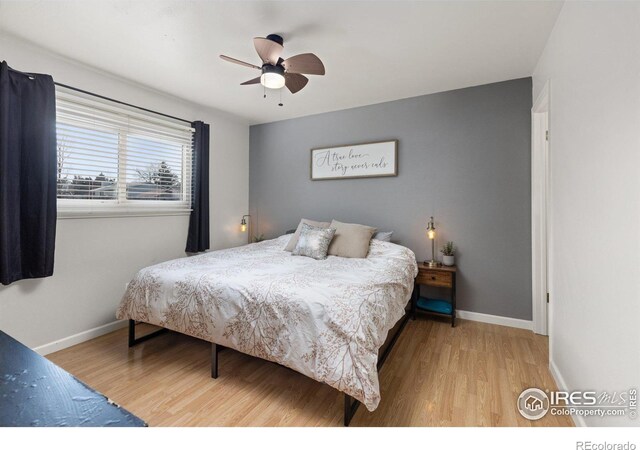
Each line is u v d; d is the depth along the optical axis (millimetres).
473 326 2852
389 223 3381
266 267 2316
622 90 1121
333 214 3717
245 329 1776
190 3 1748
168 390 1821
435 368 2088
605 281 1253
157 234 3121
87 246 2541
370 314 1621
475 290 2990
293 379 1953
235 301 1836
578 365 1539
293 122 3973
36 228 2145
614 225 1183
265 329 1711
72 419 506
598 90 1319
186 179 3438
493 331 2729
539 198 2668
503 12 1816
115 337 2576
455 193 3053
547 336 2617
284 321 1658
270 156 4164
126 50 2254
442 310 2885
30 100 2111
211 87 2953
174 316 2031
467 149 2990
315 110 3658
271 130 4145
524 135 2762
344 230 3055
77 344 2438
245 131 4266
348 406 1522
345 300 1634
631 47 1060
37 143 2135
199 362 2162
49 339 2303
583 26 1484
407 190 3277
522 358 2225
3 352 693
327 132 3734
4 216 1979
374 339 1559
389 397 1759
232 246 4078
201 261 2506
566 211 1729
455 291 2941
